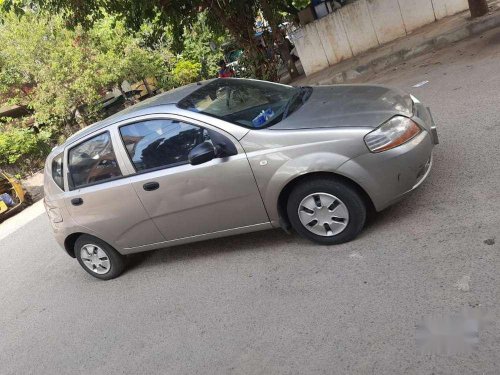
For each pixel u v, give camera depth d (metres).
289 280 4.09
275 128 4.16
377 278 3.65
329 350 3.15
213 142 4.30
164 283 4.98
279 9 15.89
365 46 14.05
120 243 5.27
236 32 13.41
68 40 19.36
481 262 3.35
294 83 14.59
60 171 5.36
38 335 5.00
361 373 2.87
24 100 20.81
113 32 19.53
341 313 3.44
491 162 4.60
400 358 2.86
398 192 3.96
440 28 11.69
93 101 20.84
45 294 6.05
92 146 5.02
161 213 4.76
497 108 5.88
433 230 3.92
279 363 3.22
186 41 23.19
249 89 5.00
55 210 5.46
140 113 4.69
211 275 4.73
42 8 11.82
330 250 4.25
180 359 3.68
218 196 4.40
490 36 9.61
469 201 4.10
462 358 2.69
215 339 3.75
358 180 3.87
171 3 11.87
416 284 3.42
